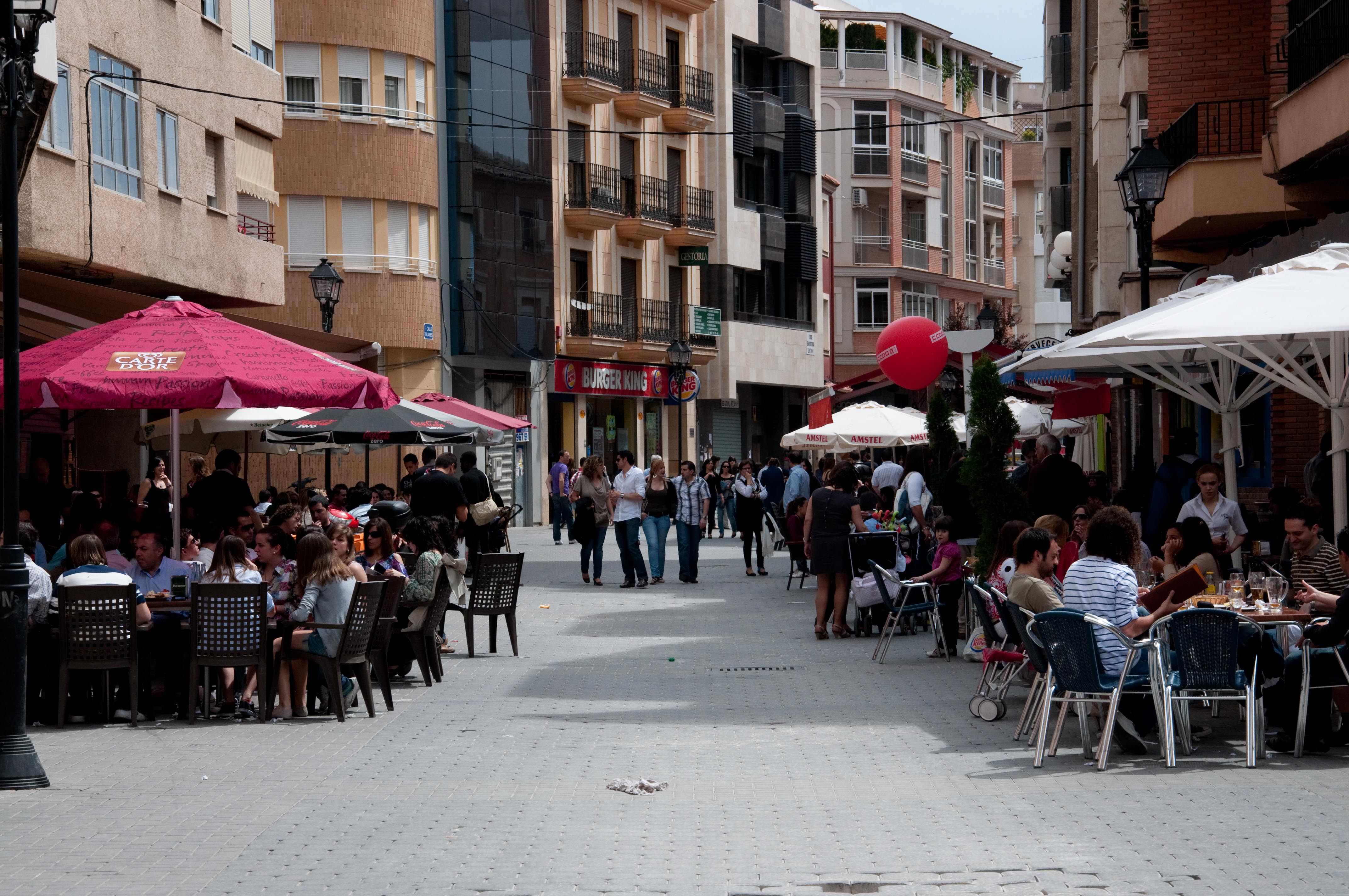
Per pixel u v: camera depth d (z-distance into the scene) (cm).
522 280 4947
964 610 1853
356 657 1298
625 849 795
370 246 4428
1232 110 2389
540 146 5047
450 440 2547
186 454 3053
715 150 6050
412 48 4512
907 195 7894
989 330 1959
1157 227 2289
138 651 1300
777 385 6550
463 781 1007
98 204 2391
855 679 1527
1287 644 1176
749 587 2714
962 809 886
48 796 959
